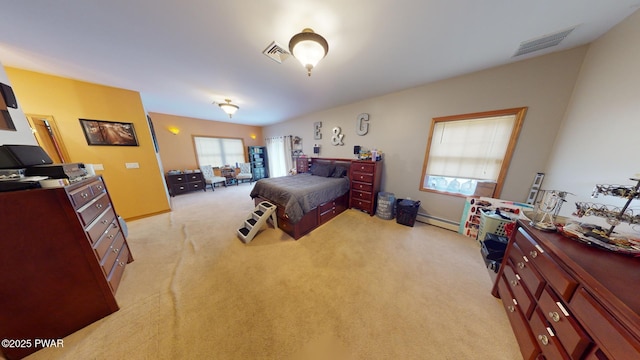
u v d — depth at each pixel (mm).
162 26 1427
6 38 1520
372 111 3287
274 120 5500
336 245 2318
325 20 1379
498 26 1439
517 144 2166
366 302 1485
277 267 1912
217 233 2670
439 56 1908
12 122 1538
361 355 1117
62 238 1165
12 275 1032
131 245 2350
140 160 3156
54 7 1194
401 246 2289
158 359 1096
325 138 4184
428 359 1097
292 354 1122
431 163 2842
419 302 1480
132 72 2256
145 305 1461
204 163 5605
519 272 1231
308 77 2398
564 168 1783
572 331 767
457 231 2680
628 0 1150
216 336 1224
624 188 903
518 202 2232
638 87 1201
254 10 1271
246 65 2072
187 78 2434
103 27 1422
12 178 1136
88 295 1283
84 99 2602
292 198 2402
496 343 1170
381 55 1880
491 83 2201
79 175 1499
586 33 1514
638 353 547
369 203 3201
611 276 750
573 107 1770
